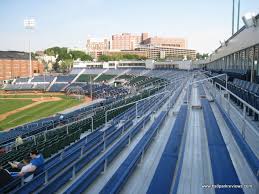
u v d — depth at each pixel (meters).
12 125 45.28
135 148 12.58
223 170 8.43
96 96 76.56
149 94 38.84
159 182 8.54
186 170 9.52
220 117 16.03
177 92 29.73
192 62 95.62
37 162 12.52
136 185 9.30
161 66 107.50
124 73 110.12
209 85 34.47
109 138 15.50
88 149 15.74
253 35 19.17
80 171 11.80
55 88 101.81
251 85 14.79
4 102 71.50
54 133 25.80
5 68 135.25
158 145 13.05
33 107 62.78
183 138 12.90
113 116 29.05
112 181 9.11
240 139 10.00
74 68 133.00
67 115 39.94
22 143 24.89
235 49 27.05
